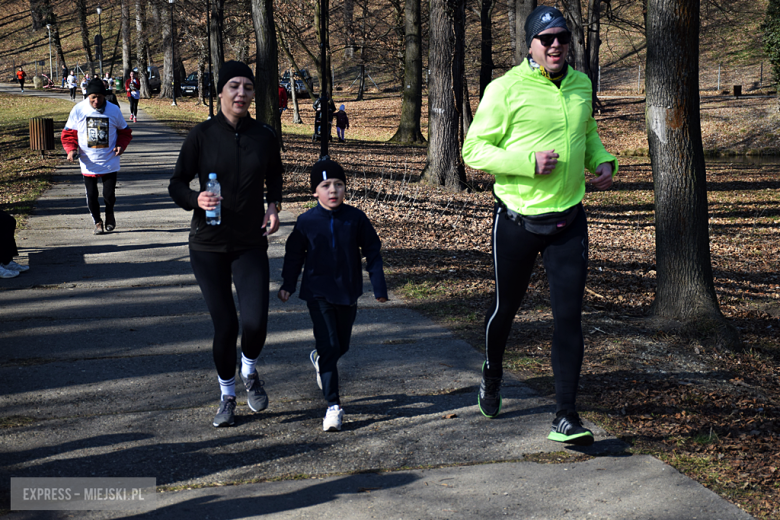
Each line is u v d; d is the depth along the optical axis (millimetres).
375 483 3377
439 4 14328
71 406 4258
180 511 3123
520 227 3648
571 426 3594
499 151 3531
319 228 3887
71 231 9422
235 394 4102
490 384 4043
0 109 34344
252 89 3637
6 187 12734
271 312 6234
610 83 47219
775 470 3471
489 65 25016
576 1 25609
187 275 7367
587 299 7027
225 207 3676
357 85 50781
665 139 5805
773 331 6328
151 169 15305
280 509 3145
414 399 4398
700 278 5832
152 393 4469
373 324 5898
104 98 8867
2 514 3076
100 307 6285
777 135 30812
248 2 30234
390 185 14914
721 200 17188
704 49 46812
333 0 37812
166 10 44094
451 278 7438
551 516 3086
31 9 64938
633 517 3078
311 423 4059
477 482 3385
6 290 6781
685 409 4262
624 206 15703
